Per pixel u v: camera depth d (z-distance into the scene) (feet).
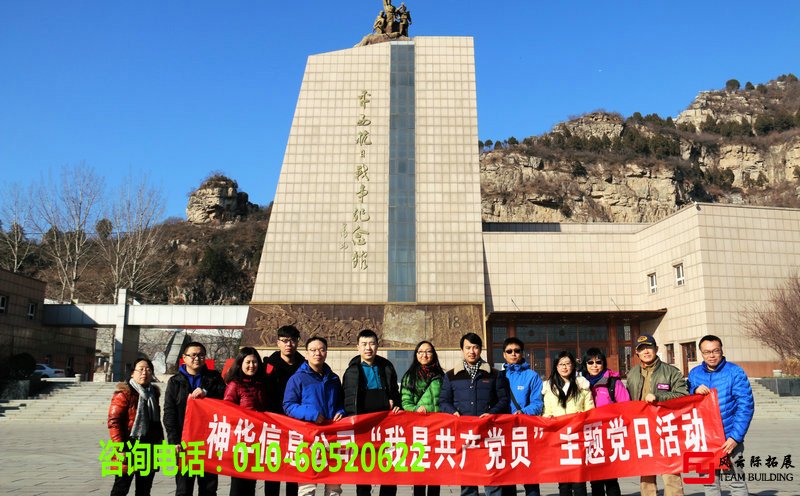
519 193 356.38
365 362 32.30
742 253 126.41
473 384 31.45
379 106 151.43
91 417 103.30
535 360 138.92
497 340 139.44
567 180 369.91
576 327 140.15
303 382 30.60
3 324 144.36
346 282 140.26
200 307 160.25
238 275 324.39
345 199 145.28
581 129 437.58
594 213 358.84
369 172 147.02
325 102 151.43
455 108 151.53
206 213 374.84
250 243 345.10
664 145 411.75
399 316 137.90
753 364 121.39
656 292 138.41
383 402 31.60
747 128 450.30
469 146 149.07
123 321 159.12
